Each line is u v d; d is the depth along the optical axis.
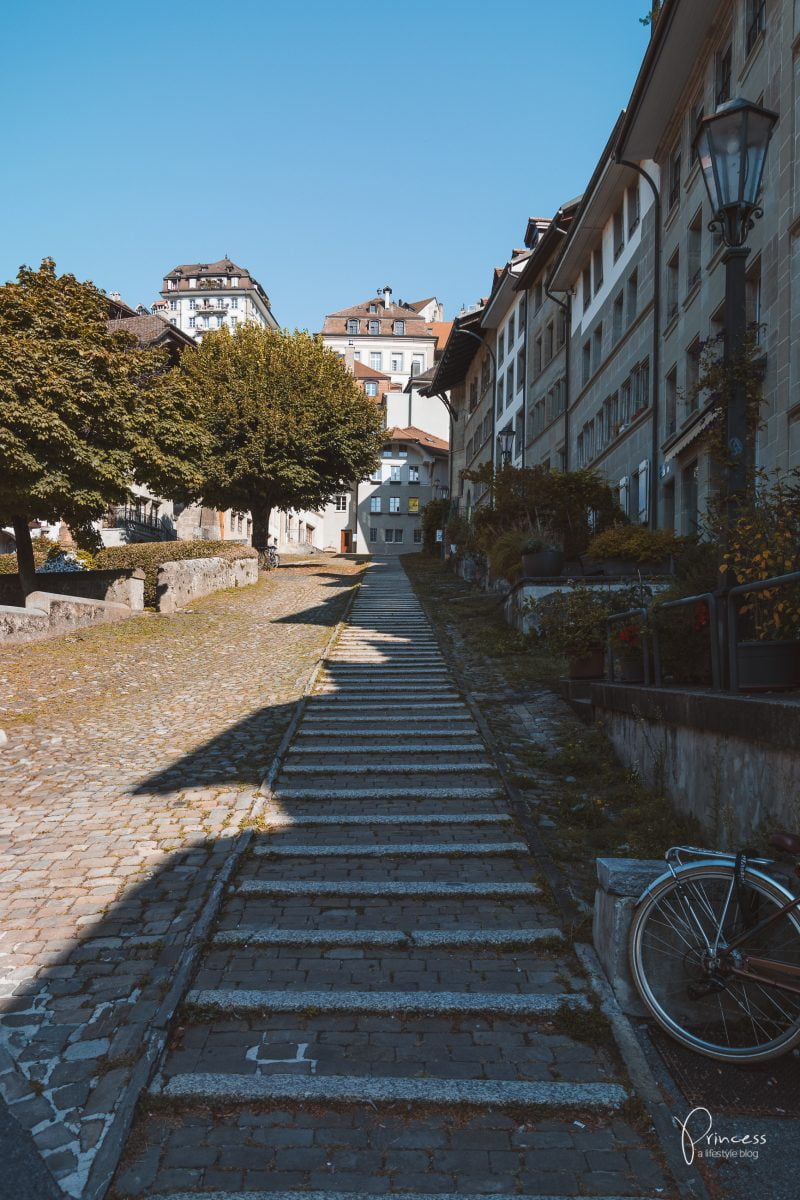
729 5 14.91
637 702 7.43
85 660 14.91
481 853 6.24
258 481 34.78
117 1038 3.94
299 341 37.09
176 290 111.88
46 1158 3.18
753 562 5.71
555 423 29.02
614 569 15.53
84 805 7.45
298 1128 3.38
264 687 12.78
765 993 3.68
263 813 7.10
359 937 4.94
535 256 29.62
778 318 12.45
